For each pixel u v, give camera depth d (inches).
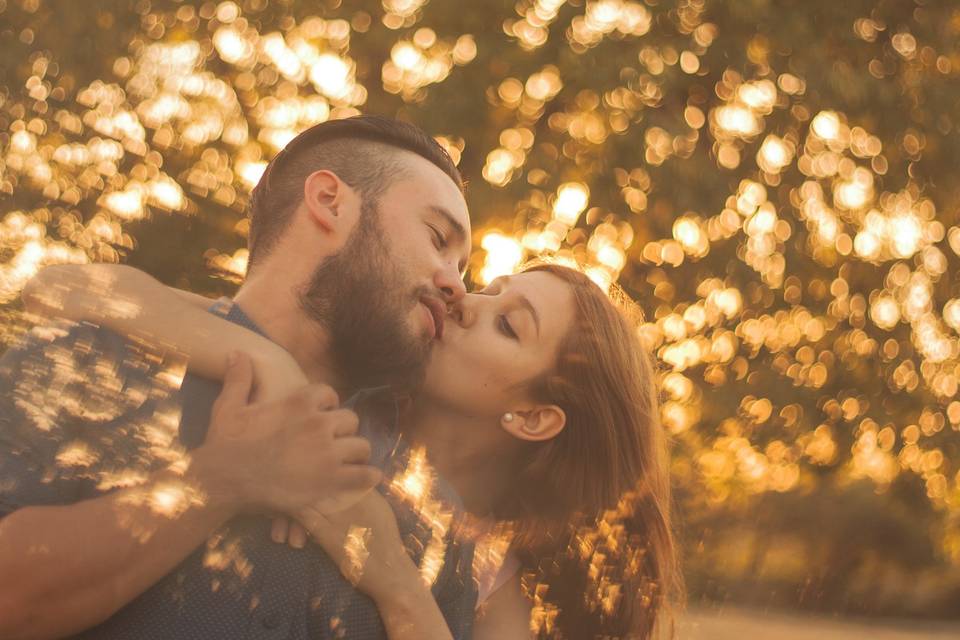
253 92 307.6
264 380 62.3
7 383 58.8
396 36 307.9
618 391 94.4
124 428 58.6
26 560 52.2
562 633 93.2
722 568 308.5
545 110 309.4
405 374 71.4
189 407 61.0
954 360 349.4
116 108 275.1
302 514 59.3
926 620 360.2
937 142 327.3
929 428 350.6
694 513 304.2
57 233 91.7
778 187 325.1
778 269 329.4
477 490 93.4
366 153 70.6
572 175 299.9
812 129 323.6
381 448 69.2
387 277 68.8
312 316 68.6
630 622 96.0
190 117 287.3
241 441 58.5
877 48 332.8
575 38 308.2
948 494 388.2
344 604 60.9
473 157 308.7
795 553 346.3
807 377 336.5
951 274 341.4
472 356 90.3
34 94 261.1
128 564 53.6
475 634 88.5
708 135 319.0
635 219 304.5
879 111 324.2
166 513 54.9
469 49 312.2
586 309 94.3
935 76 332.5
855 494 362.9
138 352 61.8
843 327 338.3
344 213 69.0
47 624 52.9
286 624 58.1
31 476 55.9
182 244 231.5
